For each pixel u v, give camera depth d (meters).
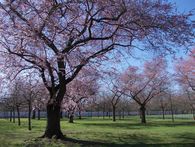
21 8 17.17
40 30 16.98
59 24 17.55
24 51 17.89
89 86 31.33
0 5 16.83
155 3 18.91
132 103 84.06
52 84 20.19
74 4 17.36
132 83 48.88
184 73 46.62
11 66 19.50
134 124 44.75
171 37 19.19
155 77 49.06
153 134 26.66
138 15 18.61
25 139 21.20
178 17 19.08
